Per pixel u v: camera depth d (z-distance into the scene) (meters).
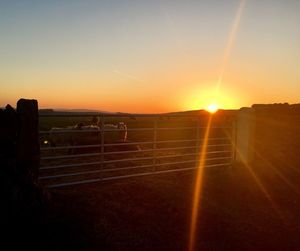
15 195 5.14
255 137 10.98
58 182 8.37
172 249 5.00
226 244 5.30
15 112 5.91
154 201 6.93
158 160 11.94
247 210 6.93
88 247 4.79
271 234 5.81
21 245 4.53
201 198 7.38
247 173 9.91
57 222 5.25
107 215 5.97
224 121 11.02
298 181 9.37
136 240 5.18
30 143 6.02
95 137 13.23
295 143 11.27
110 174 9.48
